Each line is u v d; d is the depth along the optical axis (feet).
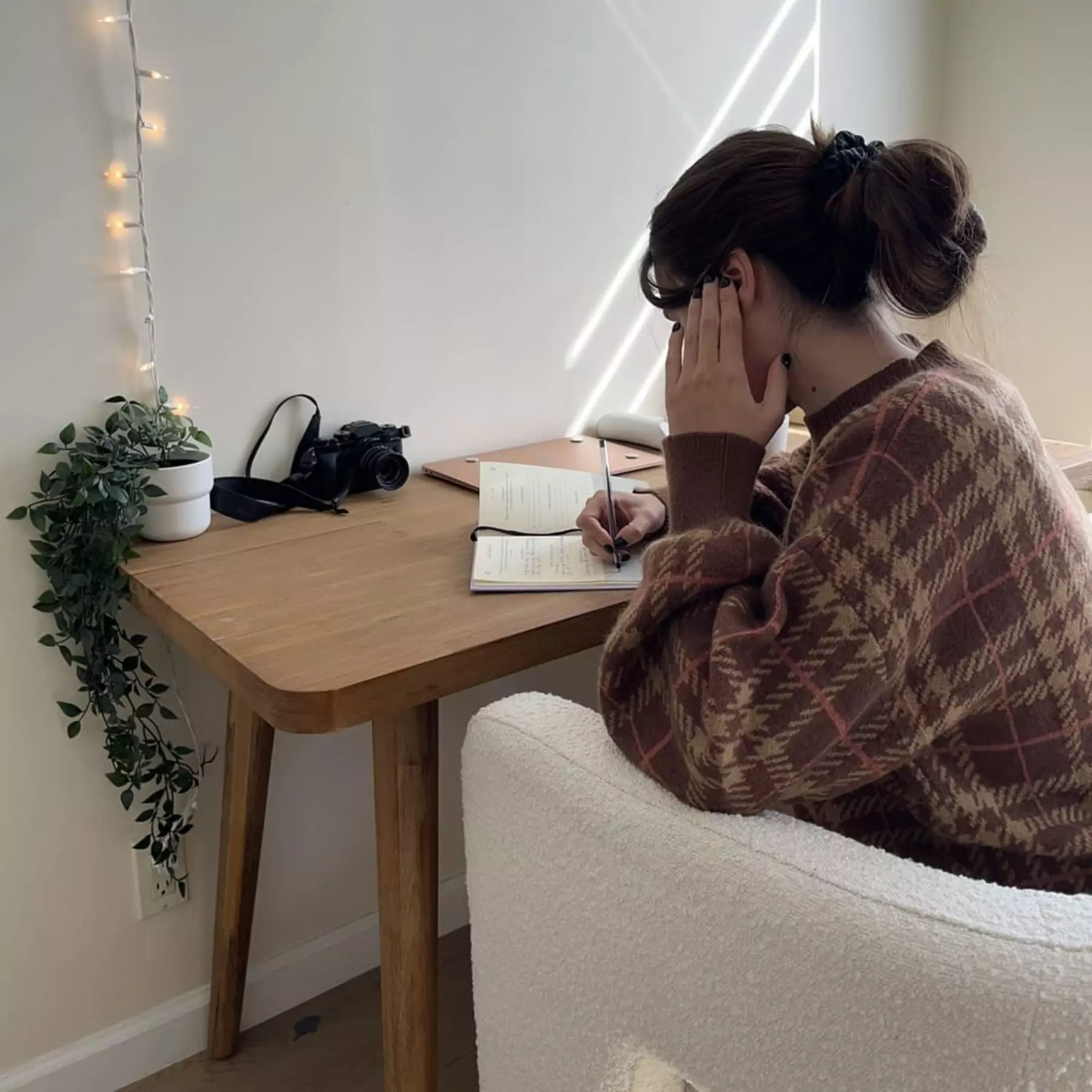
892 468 2.47
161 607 3.50
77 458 3.78
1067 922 2.13
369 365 4.82
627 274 5.70
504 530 4.11
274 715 2.89
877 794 2.85
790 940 2.26
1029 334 6.73
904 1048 2.13
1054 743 2.68
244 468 4.55
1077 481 5.09
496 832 2.99
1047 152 6.43
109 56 3.83
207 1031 4.91
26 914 4.33
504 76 4.93
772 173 2.92
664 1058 2.64
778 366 2.99
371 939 5.40
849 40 6.31
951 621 2.50
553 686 5.84
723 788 2.45
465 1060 4.85
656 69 5.49
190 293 4.22
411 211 4.78
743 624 2.50
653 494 4.21
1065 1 6.17
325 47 4.36
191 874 4.73
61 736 4.23
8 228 3.73
